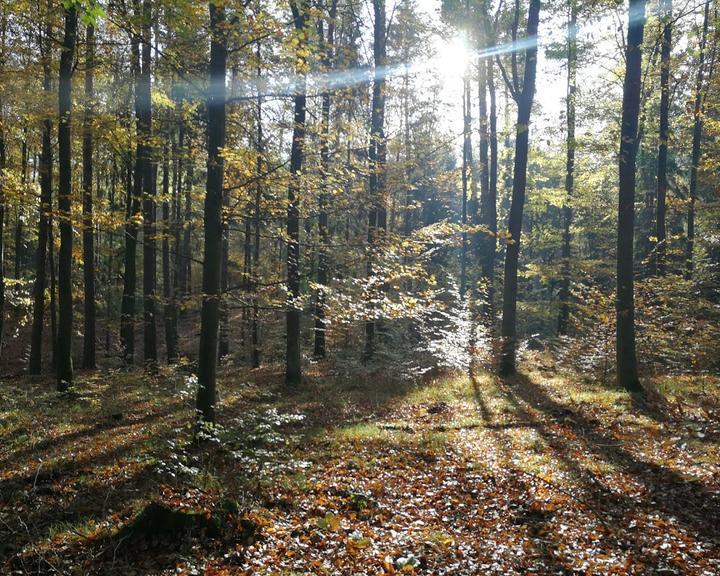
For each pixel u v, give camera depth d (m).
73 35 12.36
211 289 9.59
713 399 11.66
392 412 13.27
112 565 5.45
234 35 8.87
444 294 21.89
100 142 15.82
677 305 16.44
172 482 7.66
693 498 7.09
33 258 38.41
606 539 6.21
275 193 11.07
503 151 28.97
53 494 7.50
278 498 7.29
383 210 17.67
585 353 16.92
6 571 5.40
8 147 20.03
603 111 20.47
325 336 23.84
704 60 19.36
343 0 18.92
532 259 38.00
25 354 27.69
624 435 10.04
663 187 21.25
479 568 5.67
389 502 7.44
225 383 17.66
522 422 11.52
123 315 20.17
